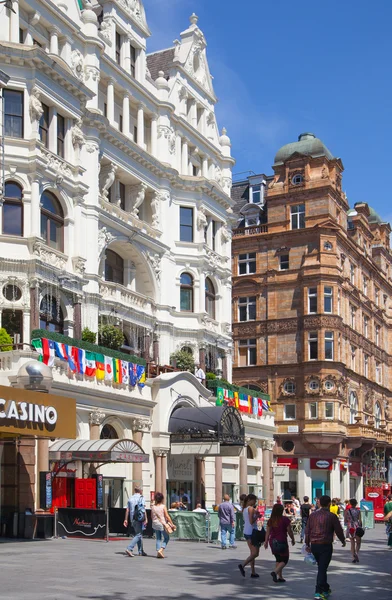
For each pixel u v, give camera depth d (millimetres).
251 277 63156
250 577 19500
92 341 34781
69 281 34531
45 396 27000
